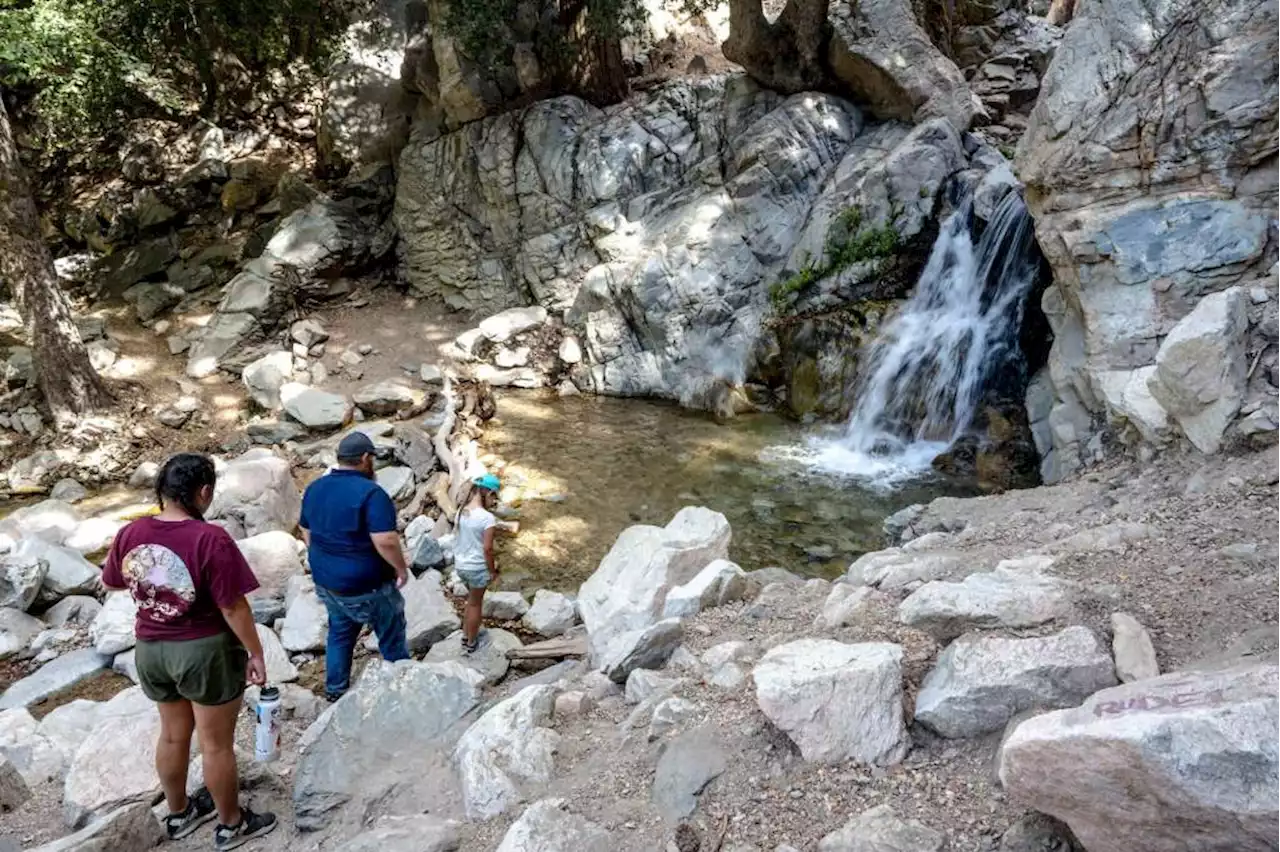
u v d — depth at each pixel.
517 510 10.00
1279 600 3.75
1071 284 8.39
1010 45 16.56
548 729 4.31
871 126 13.98
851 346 12.12
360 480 5.48
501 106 15.56
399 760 4.42
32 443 11.84
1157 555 4.61
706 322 13.29
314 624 7.12
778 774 3.46
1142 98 8.00
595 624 5.95
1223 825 2.27
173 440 12.30
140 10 15.38
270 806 4.40
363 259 15.73
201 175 17.19
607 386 13.82
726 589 5.62
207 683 3.81
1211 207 7.69
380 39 17.17
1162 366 6.60
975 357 11.05
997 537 6.28
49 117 16.45
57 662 6.96
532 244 14.88
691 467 10.99
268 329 14.61
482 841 3.61
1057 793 2.56
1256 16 7.57
